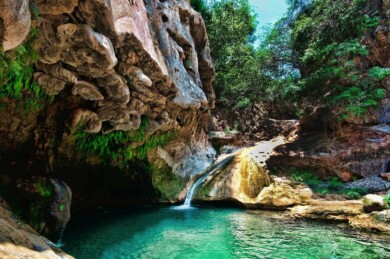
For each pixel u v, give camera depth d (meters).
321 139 13.77
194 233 7.83
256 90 20.27
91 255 5.95
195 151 14.82
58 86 5.96
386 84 13.31
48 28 4.50
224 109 23.20
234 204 11.52
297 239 7.32
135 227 8.34
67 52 4.99
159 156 11.94
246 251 6.48
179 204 12.09
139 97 7.60
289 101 16.45
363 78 13.01
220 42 21.42
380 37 13.56
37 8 4.04
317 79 13.17
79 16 4.58
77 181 9.41
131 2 6.28
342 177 12.01
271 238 7.43
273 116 25.09
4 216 4.42
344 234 7.70
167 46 9.34
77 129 7.50
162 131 11.34
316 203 10.09
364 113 13.22
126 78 6.67
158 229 8.18
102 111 7.27
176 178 12.85
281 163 13.41
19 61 4.85
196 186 12.67
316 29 14.81
